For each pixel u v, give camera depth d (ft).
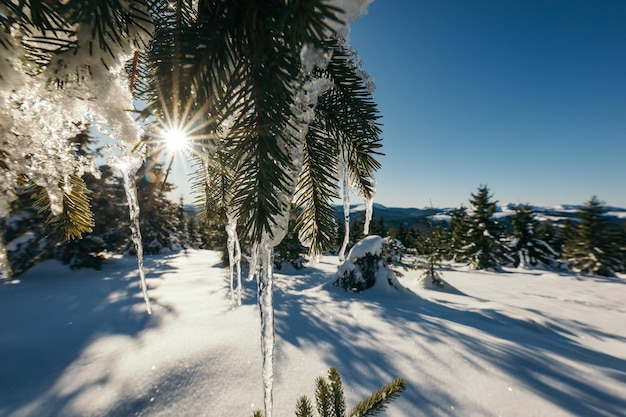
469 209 83.97
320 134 2.41
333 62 2.10
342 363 13.60
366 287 34.40
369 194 3.45
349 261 35.76
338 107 2.26
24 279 35.14
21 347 15.51
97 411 10.09
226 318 18.75
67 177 2.39
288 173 1.74
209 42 1.49
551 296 42.86
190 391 11.09
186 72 1.54
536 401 11.27
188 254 73.05
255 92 1.56
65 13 1.26
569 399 11.57
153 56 1.65
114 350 14.80
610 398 11.81
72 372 12.73
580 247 80.79
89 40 1.49
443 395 11.37
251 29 1.44
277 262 51.37
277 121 1.58
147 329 17.52
